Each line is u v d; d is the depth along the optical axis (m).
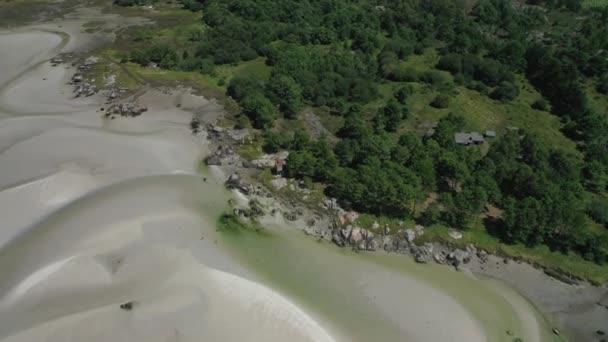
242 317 73.50
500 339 74.31
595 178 103.44
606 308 80.00
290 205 99.38
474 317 77.50
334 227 93.50
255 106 123.69
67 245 86.31
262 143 118.81
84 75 153.88
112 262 82.81
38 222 92.56
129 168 109.19
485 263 87.62
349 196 95.38
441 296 81.00
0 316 73.62
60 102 140.25
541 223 86.38
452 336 74.06
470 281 84.31
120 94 141.62
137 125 126.81
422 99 142.12
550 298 81.56
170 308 74.12
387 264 87.06
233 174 106.25
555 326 77.00
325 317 75.62
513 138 111.31
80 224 91.38
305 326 73.25
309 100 138.88
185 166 111.69
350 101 139.62
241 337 70.56
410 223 93.56
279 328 72.44
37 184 100.19
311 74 144.50
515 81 153.25
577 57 153.50
